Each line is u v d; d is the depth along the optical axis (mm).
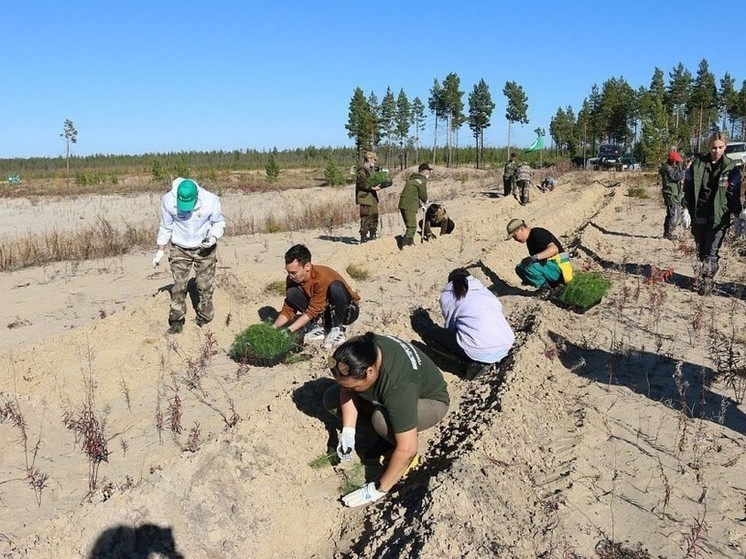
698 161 8742
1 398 5777
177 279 7480
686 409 5461
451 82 59344
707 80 56562
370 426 5191
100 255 14102
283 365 6688
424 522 3752
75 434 5375
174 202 7254
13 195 36625
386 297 9438
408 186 12789
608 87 59281
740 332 7219
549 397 5621
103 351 7020
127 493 4027
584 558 3742
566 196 25094
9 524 4141
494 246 12148
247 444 4590
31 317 9180
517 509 4105
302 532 4203
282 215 22391
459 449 4590
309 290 6844
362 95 54906
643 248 12680
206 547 3979
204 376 6516
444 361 6555
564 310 8039
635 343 6996
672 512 4156
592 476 4547
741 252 11359
